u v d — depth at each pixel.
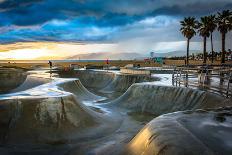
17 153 11.44
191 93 17.67
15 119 13.32
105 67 59.91
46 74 41.62
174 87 19.70
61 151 11.72
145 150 7.34
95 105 22.62
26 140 12.46
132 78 34.84
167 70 41.75
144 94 21.52
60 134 13.24
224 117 9.05
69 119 14.49
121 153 9.17
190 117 9.09
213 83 20.02
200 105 15.84
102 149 11.57
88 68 59.06
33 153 11.48
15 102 13.96
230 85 18.42
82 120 15.01
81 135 13.59
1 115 13.30
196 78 25.52
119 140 12.88
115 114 19.30
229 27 48.16
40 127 13.32
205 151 6.19
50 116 14.05
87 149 11.81
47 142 12.53
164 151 6.52
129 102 21.78
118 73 39.78
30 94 16.11
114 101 23.09
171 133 7.38
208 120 8.65
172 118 9.00
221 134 7.27
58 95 15.77
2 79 40.34
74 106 15.56
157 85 21.25
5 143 12.16
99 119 16.42
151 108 19.73
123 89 34.50
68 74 49.62
